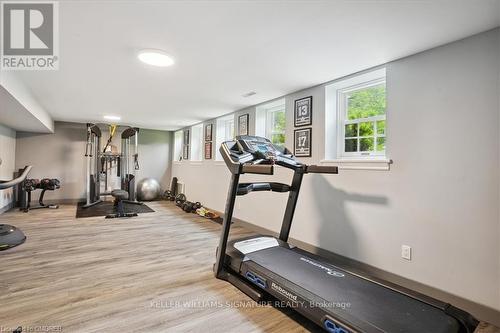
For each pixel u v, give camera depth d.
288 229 2.68
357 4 1.53
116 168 7.05
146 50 2.19
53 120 5.97
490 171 1.76
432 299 1.62
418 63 2.15
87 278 2.29
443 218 1.97
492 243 1.74
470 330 1.40
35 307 1.81
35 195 6.03
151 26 1.83
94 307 1.83
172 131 7.82
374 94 2.70
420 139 2.11
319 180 2.95
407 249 2.16
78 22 1.78
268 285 1.90
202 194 5.77
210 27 1.83
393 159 2.28
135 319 1.71
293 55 2.26
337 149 2.97
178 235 3.75
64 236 3.53
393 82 2.31
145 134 7.48
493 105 1.75
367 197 2.47
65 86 3.25
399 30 1.81
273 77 2.82
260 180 3.95
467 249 1.85
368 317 1.44
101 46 2.14
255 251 2.41
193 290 2.13
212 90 3.36
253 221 4.03
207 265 2.65
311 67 2.52
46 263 2.59
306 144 3.15
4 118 4.04
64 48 2.18
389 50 2.12
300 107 3.26
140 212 5.37
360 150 2.77
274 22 1.75
